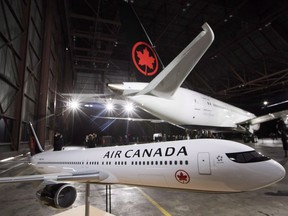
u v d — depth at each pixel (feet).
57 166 37.06
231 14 117.70
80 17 127.44
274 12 111.14
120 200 32.50
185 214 26.63
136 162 27.84
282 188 38.40
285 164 60.70
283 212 26.96
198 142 25.86
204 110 51.78
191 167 23.91
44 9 105.19
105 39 151.23
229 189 23.08
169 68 34.86
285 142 72.79
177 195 34.88
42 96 100.27
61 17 133.08
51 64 116.67
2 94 60.39
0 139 61.11
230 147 24.00
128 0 107.96
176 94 45.50
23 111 78.13
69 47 160.04
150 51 53.98
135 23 53.11
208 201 31.58
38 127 97.25
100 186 41.34
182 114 47.01
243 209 28.07
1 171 54.44
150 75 52.26
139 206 29.76
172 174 24.97
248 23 128.36
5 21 59.93
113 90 43.27
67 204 20.43
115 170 29.14
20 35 73.46
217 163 23.00
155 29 153.48
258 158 23.65
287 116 86.84
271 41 137.69
